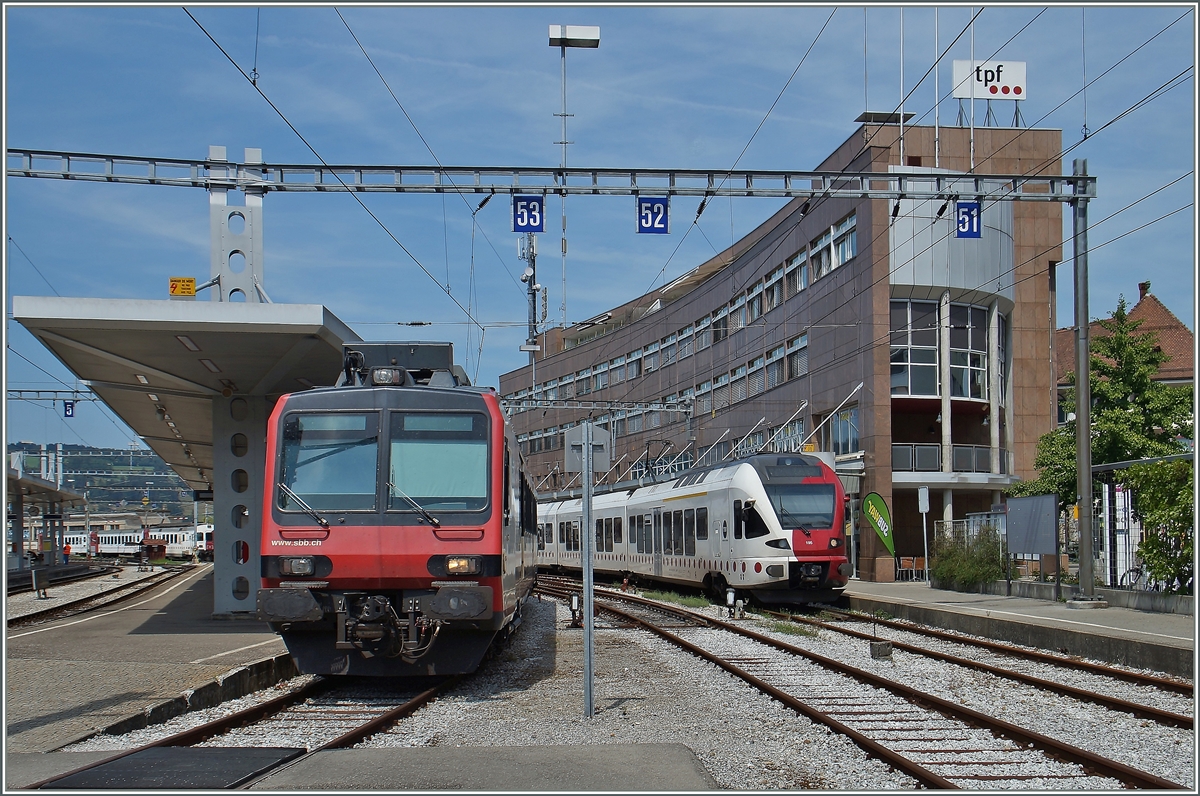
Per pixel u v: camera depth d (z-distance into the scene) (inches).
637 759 274.7
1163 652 463.2
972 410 1311.5
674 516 1082.1
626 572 1278.3
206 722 351.3
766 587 853.2
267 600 406.6
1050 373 1375.5
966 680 447.2
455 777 255.0
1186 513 615.8
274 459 424.8
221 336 556.1
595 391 2386.8
